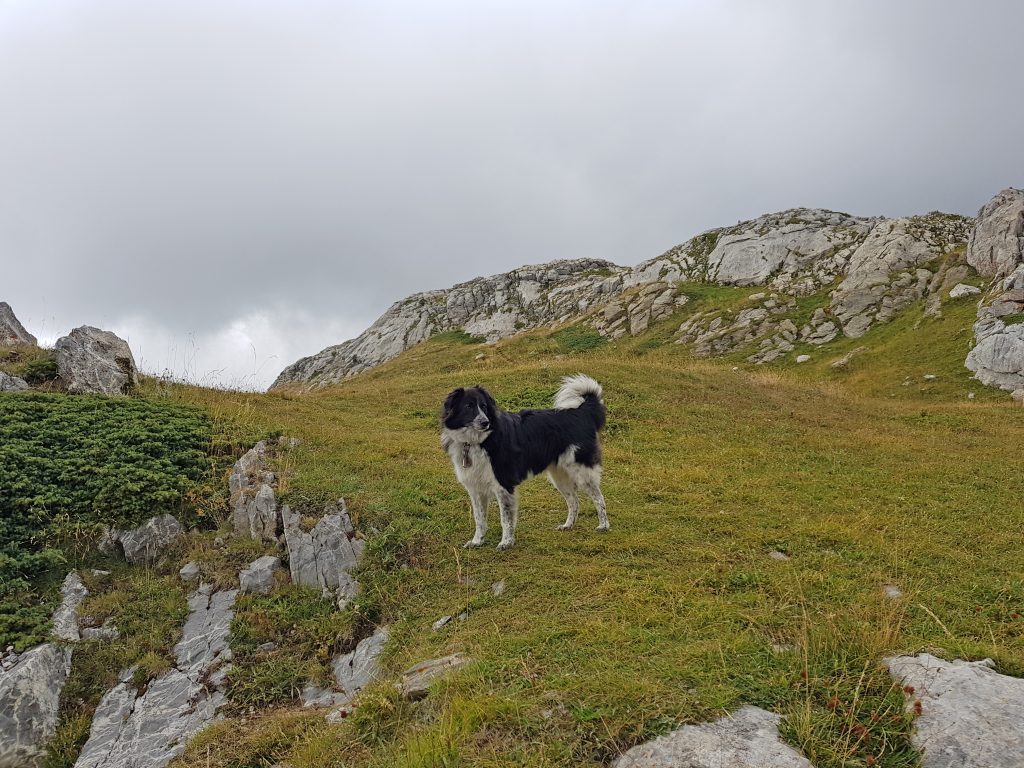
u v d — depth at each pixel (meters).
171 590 3.02
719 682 1.94
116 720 2.54
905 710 1.79
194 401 5.00
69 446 3.70
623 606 2.51
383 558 3.07
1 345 5.59
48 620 2.79
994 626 2.35
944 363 10.23
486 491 3.17
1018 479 4.32
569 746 1.78
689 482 4.18
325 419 5.39
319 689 2.57
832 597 2.52
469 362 14.67
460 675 2.12
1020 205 12.31
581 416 3.35
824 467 4.62
